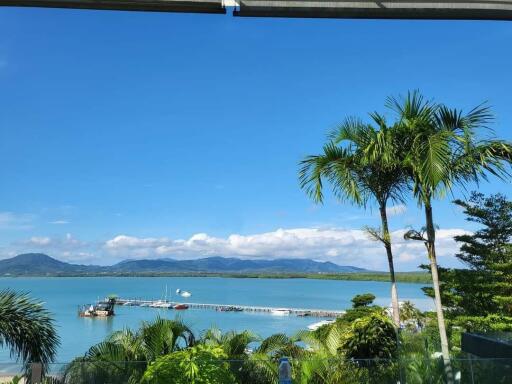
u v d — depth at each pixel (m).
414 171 10.34
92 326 87.38
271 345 11.18
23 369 8.80
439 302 10.21
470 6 4.82
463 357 10.38
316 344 12.12
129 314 115.75
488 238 18.78
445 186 9.72
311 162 11.55
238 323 89.88
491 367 8.69
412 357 9.39
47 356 12.63
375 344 12.06
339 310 119.19
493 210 18.81
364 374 9.11
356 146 11.27
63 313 115.81
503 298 16.55
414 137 10.35
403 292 174.00
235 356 10.09
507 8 4.85
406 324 18.20
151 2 4.59
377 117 10.71
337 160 11.31
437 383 8.87
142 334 10.64
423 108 10.45
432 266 10.35
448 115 10.34
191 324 11.94
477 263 18.58
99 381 8.61
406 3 4.79
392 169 11.06
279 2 4.68
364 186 11.56
